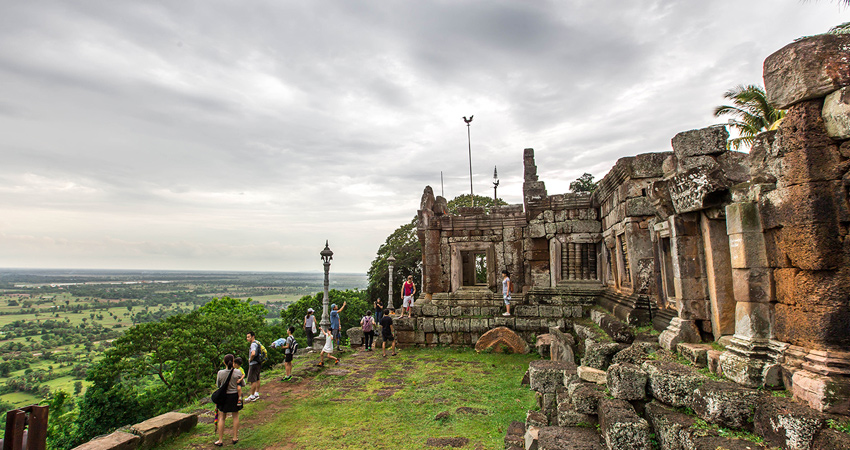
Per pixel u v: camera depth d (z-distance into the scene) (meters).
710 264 6.25
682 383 4.92
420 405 9.37
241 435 7.82
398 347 16.73
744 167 6.71
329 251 17.88
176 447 7.33
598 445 5.04
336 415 8.84
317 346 16.89
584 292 15.83
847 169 4.27
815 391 3.90
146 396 21.44
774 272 5.01
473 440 7.29
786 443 3.82
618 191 12.11
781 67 4.67
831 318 4.17
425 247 18.75
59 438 18.72
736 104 19.45
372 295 39.31
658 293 8.96
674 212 7.29
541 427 6.01
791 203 4.59
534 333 15.59
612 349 7.63
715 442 4.07
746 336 5.05
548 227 16.70
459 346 16.33
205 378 21.98
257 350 10.14
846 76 4.17
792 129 4.62
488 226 18.25
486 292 17.70
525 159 19.06
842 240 4.25
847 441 3.40
